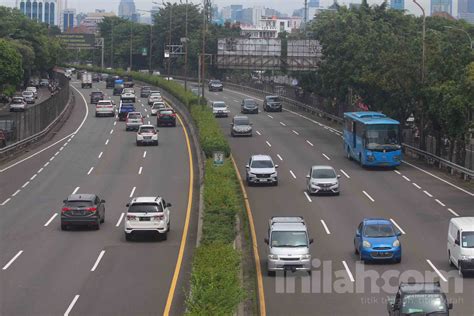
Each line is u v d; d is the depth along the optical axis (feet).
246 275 104.73
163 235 126.52
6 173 193.57
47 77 579.89
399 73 222.89
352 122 215.51
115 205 154.81
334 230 133.08
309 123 311.68
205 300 71.36
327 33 322.96
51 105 290.15
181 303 90.33
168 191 169.68
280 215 145.48
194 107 294.05
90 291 95.66
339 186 172.14
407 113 238.27
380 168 205.46
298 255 104.01
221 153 174.29
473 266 102.22
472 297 92.43
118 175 190.90
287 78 522.47
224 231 112.27
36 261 111.75
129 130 281.33
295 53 366.63
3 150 212.23
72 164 207.72
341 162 215.31
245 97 439.22
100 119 320.70
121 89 446.19
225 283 76.64
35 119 255.09
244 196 163.73
